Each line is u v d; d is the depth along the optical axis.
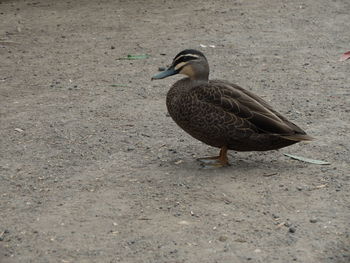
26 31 15.20
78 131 8.50
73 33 14.96
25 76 11.45
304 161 7.45
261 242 5.58
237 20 16.12
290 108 9.46
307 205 6.32
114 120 8.98
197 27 15.38
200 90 7.05
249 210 6.20
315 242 5.59
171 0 19.06
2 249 5.50
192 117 7.05
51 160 7.51
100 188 6.72
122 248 5.49
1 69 11.94
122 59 12.59
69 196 6.54
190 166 7.30
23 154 7.70
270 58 12.54
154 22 16.06
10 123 8.83
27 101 9.93
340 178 6.96
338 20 16.08
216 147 7.38
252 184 6.79
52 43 14.02
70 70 11.84
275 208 6.25
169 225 5.89
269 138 6.96
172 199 6.43
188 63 7.29
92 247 5.51
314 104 9.63
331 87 10.57
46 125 8.74
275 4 18.23
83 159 7.54
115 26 15.67
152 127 8.68
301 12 17.06
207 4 18.39
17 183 6.87
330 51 13.09
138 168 7.25
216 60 12.45
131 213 6.14
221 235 5.70
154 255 5.38
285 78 11.14
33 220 6.01
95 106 9.64
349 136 8.24
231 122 6.92
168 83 10.98
